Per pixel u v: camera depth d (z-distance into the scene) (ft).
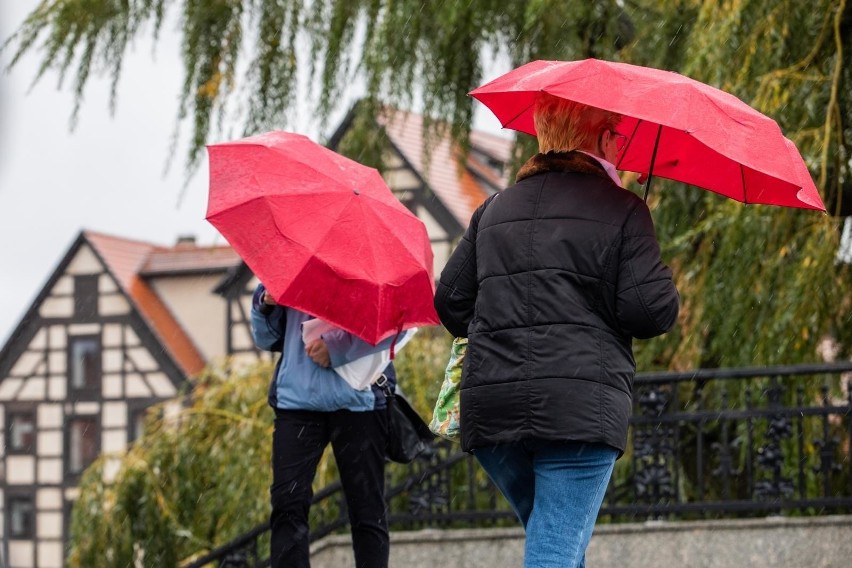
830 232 35.32
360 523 26.35
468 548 34.73
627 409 18.04
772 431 34.78
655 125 21.12
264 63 49.06
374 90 46.52
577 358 17.75
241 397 54.60
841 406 34.22
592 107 19.12
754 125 19.02
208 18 49.19
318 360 25.54
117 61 48.96
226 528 49.42
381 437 26.58
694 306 37.76
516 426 17.85
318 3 48.44
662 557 33.32
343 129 49.37
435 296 20.15
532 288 18.20
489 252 18.78
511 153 47.44
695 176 21.83
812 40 38.06
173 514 52.06
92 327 190.08
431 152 48.85
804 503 34.35
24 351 193.98
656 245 18.33
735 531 33.12
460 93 47.65
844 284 36.24
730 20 37.42
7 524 193.57
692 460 44.47
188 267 190.49
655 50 43.45
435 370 48.85
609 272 18.15
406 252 25.27
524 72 20.11
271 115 49.08
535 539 18.19
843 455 37.29
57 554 190.08
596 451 18.02
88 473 54.80
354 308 24.59
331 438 26.35
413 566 34.96
